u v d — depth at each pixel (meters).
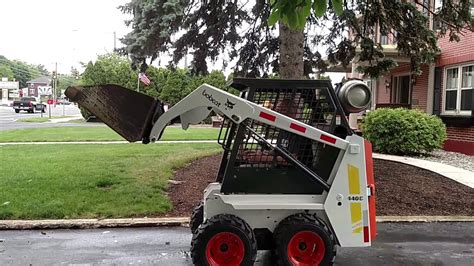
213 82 27.02
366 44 9.88
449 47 14.16
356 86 4.28
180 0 9.39
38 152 12.33
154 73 29.91
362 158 4.22
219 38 10.48
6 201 6.69
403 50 10.17
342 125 4.33
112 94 4.42
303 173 4.25
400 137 11.99
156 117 4.43
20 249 5.03
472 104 13.13
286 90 4.34
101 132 20.30
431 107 14.98
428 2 11.70
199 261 4.03
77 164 9.77
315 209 4.21
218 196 4.25
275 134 4.26
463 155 12.59
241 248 4.04
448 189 7.97
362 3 9.57
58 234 5.65
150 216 6.35
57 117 40.19
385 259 4.81
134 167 9.34
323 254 4.11
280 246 4.09
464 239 5.58
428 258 4.85
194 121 4.43
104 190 7.46
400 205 7.06
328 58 10.73
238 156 4.27
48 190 7.33
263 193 4.28
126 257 4.78
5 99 95.94
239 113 4.11
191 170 9.32
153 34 9.47
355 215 4.23
